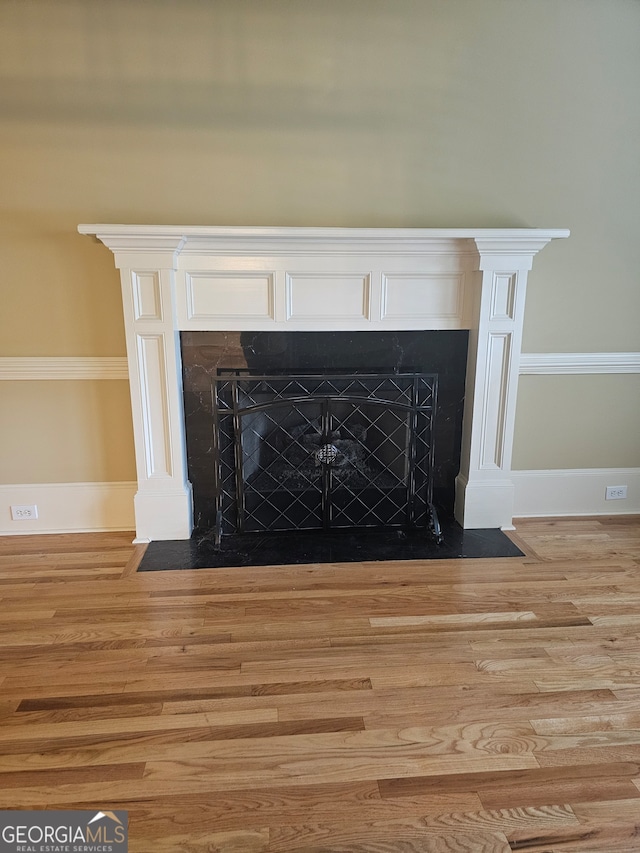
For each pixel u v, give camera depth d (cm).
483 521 300
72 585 247
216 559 270
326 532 294
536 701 179
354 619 222
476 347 277
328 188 266
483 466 294
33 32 241
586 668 195
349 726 169
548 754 159
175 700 179
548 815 142
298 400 275
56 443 288
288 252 261
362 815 142
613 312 295
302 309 270
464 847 134
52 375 279
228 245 257
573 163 274
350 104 258
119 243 247
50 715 173
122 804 144
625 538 293
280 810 143
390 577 254
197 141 256
